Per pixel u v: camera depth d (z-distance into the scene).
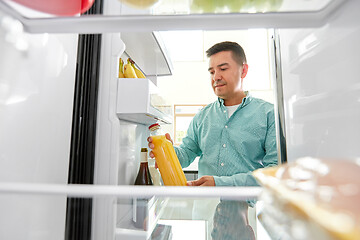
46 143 0.39
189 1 0.32
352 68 0.30
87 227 0.45
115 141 0.55
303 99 0.44
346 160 0.19
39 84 0.38
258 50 4.09
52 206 0.40
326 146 0.37
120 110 0.58
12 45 0.32
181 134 4.35
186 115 4.38
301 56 0.44
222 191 0.32
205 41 4.27
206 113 1.17
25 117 0.34
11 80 0.32
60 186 0.31
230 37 4.18
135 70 0.75
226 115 1.05
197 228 0.41
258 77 4.11
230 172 0.97
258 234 0.32
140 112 0.58
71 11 0.33
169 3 0.33
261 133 0.97
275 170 0.23
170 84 4.42
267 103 1.04
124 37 0.75
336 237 0.11
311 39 0.41
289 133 0.51
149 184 0.72
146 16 0.32
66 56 0.46
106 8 0.41
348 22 0.31
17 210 0.33
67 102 0.46
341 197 0.14
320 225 0.13
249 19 0.33
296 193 0.17
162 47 0.86
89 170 0.52
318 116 0.39
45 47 0.39
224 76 1.02
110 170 0.54
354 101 0.30
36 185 0.30
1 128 0.30
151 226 0.46
